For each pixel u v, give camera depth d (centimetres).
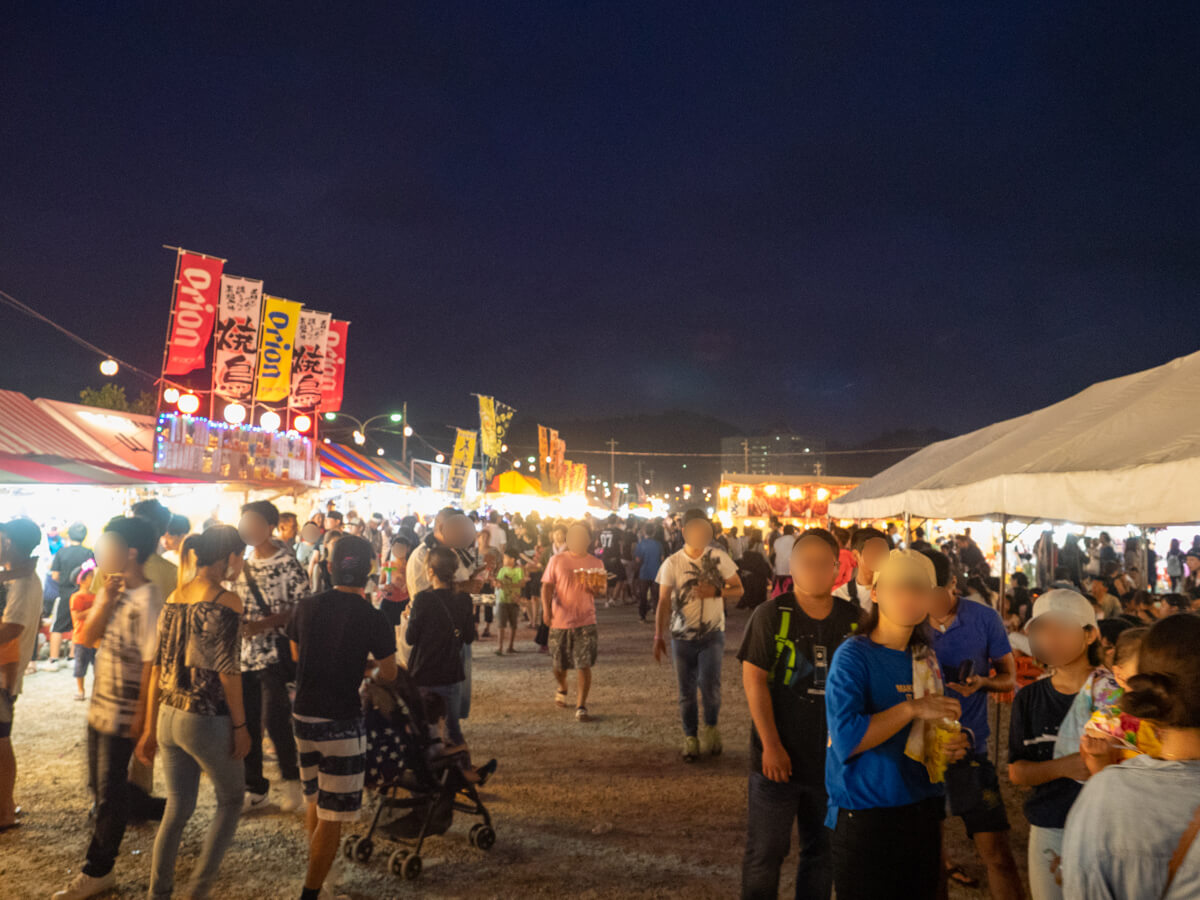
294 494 2070
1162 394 666
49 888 477
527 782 682
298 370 2162
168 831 428
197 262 1895
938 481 959
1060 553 1509
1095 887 169
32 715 914
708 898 471
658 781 685
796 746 375
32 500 1647
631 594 2338
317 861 438
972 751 428
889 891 292
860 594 533
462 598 625
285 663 614
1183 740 171
